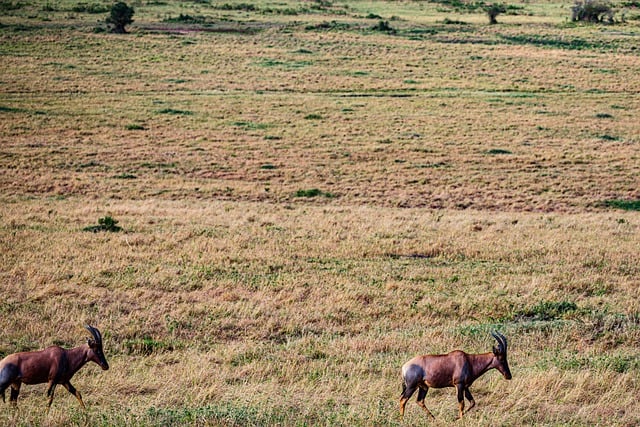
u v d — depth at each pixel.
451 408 20.78
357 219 53.81
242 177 70.50
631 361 25.31
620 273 39.97
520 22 191.50
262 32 163.62
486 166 75.38
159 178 69.00
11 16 170.38
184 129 89.81
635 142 87.44
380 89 117.19
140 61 132.88
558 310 33.12
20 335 28.14
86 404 20.91
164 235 46.22
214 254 41.75
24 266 38.09
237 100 107.12
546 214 59.09
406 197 64.06
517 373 23.69
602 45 157.25
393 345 27.48
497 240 47.22
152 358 26.14
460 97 111.94
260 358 26.17
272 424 19.00
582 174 72.75
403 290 36.12
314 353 26.47
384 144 84.38
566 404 21.38
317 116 97.81
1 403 20.50
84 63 129.38
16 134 84.62
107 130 88.12
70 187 64.62
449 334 28.97
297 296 34.72
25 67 123.62
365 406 20.66
